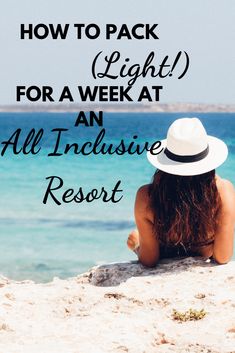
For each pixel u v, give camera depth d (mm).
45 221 17391
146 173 29031
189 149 5434
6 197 22422
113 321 4320
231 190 5559
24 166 31922
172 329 4266
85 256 13164
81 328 4188
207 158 5465
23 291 4996
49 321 4352
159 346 3988
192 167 5410
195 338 4098
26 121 92938
